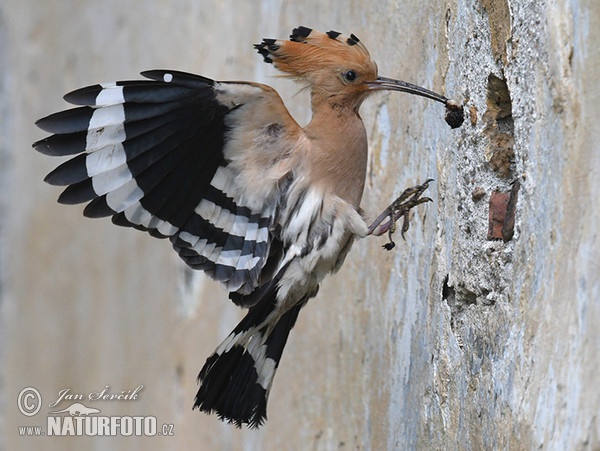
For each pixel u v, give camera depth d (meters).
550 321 5.43
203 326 12.54
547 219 5.55
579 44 5.30
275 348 7.34
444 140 7.15
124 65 15.16
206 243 7.18
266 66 11.02
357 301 8.73
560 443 5.21
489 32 6.48
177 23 13.51
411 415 7.51
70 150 6.80
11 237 18.92
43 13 17.77
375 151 8.58
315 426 9.52
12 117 18.88
